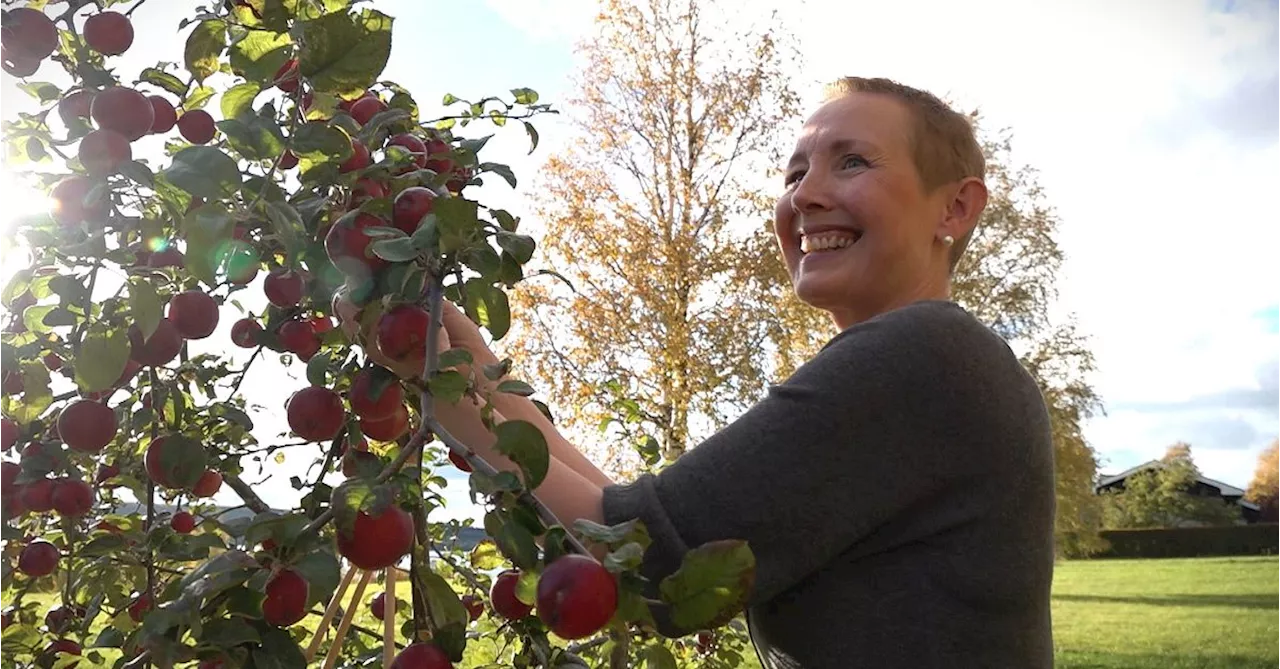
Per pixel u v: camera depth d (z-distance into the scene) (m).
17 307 1.47
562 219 10.58
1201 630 11.39
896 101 1.38
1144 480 39.19
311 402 1.23
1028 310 14.89
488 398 0.90
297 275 1.36
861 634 1.09
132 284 1.10
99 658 1.71
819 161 1.38
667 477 1.04
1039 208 14.96
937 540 1.11
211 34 1.32
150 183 1.19
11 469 1.48
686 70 11.18
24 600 2.18
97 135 1.18
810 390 1.06
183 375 1.63
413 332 0.94
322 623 1.42
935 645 1.08
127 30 1.42
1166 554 31.31
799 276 1.40
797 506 1.02
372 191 1.20
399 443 1.37
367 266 0.99
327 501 1.17
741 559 0.78
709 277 10.62
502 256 1.00
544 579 0.74
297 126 1.07
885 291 1.37
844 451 1.04
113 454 1.79
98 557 1.56
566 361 10.10
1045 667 1.19
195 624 0.82
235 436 1.58
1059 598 16.14
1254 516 41.88
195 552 1.37
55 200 1.24
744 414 1.09
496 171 1.38
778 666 1.20
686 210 10.88
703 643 2.71
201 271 0.96
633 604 0.78
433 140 1.44
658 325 10.19
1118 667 9.03
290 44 1.15
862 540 1.11
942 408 1.08
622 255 10.41
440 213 0.87
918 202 1.36
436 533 2.24
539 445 0.81
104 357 1.14
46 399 1.41
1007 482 1.13
